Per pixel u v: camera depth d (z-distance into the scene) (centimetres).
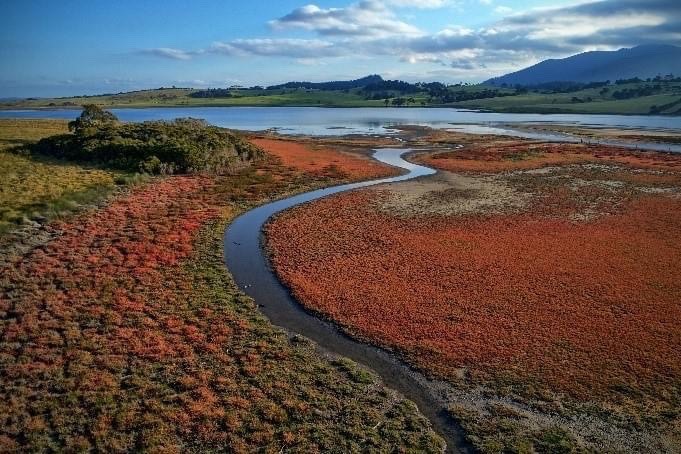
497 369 2298
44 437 1802
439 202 5303
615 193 5681
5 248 3488
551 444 1844
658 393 2122
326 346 2538
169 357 2334
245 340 2541
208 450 1775
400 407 2052
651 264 3522
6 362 2244
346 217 4753
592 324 2680
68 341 2425
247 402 2030
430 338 2569
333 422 1945
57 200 4584
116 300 2878
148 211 4688
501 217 4734
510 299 2989
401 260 3644
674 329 2623
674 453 1806
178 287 3123
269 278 3384
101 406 1967
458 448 1847
